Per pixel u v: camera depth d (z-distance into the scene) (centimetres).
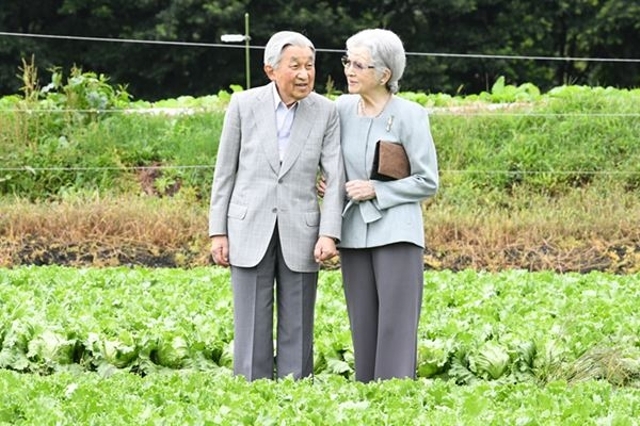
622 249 2255
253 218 1223
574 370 1296
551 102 2812
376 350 1227
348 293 1241
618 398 1038
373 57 1199
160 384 1067
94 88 2689
